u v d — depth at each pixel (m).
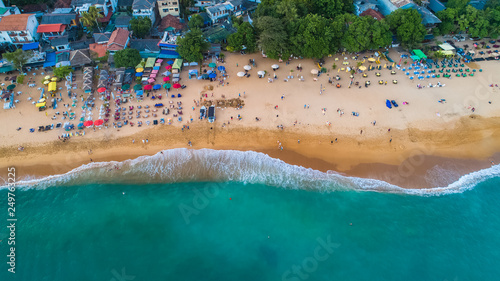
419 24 102.94
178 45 100.06
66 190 71.00
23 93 91.31
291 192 71.00
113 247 62.19
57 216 66.62
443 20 110.50
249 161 75.94
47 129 81.62
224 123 84.19
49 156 76.75
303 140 80.94
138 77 95.00
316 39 98.19
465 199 69.88
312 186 72.12
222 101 89.62
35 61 97.50
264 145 79.69
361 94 92.38
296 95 91.94
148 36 112.44
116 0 124.44
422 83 95.81
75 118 84.50
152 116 85.44
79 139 80.06
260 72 97.31
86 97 90.31
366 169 75.19
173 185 71.94
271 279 57.84
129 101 89.00
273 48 97.19
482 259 60.72
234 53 107.50
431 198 70.12
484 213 67.44
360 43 100.00
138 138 80.44
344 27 103.38
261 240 63.56
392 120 85.25
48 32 104.19
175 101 89.62
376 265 59.97
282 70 100.69
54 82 91.94
